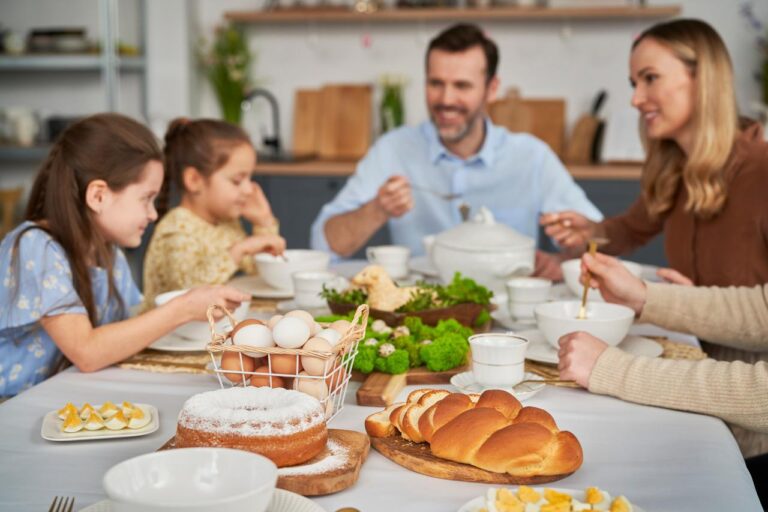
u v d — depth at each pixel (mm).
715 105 1713
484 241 1676
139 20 4309
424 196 2715
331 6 4352
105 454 916
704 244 1784
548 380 1153
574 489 791
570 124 4340
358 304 1395
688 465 887
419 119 4453
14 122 4188
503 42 4328
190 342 1355
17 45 4254
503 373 1099
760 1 4098
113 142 1407
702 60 1724
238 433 812
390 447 899
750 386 1040
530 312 1523
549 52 4305
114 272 1647
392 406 989
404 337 1212
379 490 820
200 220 2029
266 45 4516
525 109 4266
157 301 1418
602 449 932
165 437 966
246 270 2236
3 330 1359
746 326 1359
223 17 4484
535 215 2721
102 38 4238
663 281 1922
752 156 1685
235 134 2180
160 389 1151
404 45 4410
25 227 1368
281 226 4000
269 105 4551
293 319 944
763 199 1648
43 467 878
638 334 1478
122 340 1242
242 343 939
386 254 1925
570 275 1719
